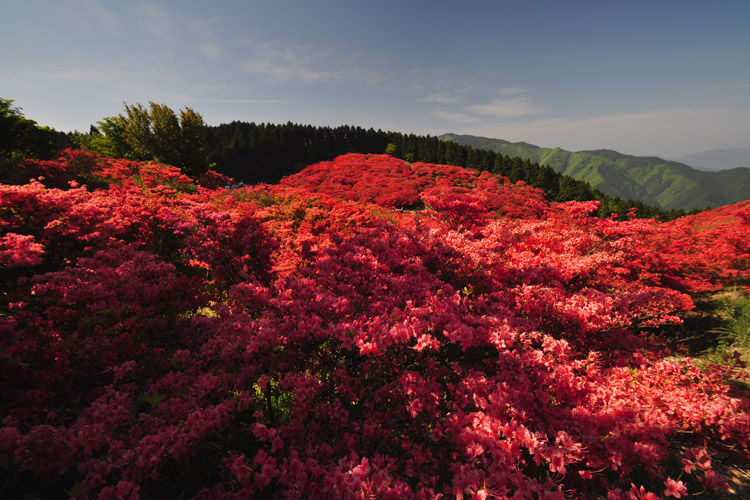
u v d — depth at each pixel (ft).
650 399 8.86
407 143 198.39
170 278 12.51
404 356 9.68
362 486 5.75
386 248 15.74
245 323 9.14
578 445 6.68
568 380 8.76
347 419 8.39
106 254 13.79
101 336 10.18
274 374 8.98
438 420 8.55
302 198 42.01
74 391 9.45
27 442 5.87
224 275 15.67
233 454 7.97
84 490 5.84
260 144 185.68
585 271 18.12
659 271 25.03
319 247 17.63
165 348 11.10
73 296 10.79
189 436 6.33
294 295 10.50
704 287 23.15
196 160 87.25
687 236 31.86
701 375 10.02
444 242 16.28
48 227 15.80
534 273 14.87
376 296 12.10
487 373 10.42
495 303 13.08
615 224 27.78
